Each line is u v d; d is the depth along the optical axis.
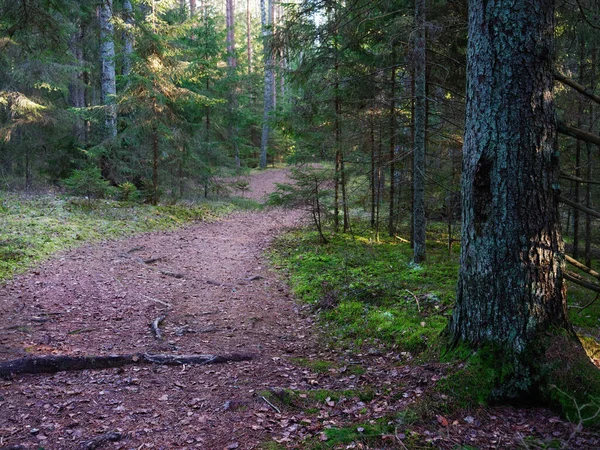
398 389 4.08
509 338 3.85
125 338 6.04
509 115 3.81
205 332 6.48
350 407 3.97
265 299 8.27
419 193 9.88
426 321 6.04
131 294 8.07
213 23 23.75
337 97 13.02
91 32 17.45
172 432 3.68
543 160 3.83
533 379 3.69
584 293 7.71
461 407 3.64
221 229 15.66
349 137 12.98
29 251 9.45
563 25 8.28
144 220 14.45
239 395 4.34
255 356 5.52
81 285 8.20
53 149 18.12
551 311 3.87
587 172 10.69
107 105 15.95
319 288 8.48
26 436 3.55
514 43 3.78
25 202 13.87
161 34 15.84
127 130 16.22
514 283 3.85
